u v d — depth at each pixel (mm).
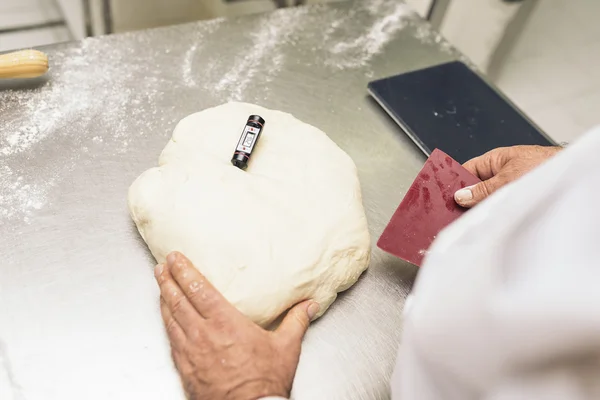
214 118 985
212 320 683
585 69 2154
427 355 493
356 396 776
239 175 886
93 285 834
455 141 1106
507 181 859
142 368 761
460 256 481
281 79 1197
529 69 2129
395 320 862
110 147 1009
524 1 2188
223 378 654
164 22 2133
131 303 823
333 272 833
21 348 759
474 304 437
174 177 862
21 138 990
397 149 1114
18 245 862
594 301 365
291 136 986
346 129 1132
